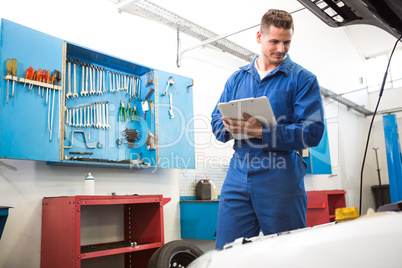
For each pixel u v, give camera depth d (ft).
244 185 5.44
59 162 9.05
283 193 5.29
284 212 5.27
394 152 12.07
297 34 17.35
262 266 1.85
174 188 12.44
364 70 24.89
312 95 5.50
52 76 8.91
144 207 10.48
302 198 5.49
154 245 9.72
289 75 5.68
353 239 1.69
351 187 21.03
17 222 8.57
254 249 2.00
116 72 11.33
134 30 11.84
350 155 21.31
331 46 20.80
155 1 12.01
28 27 8.69
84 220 9.95
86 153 9.93
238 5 15.30
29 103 8.45
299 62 17.40
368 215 2.10
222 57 15.33
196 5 13.52
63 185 9.56
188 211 12.21
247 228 5.50
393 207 2.70
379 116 22.39
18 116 8.23
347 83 22.11
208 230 11.55
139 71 11.82
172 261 8.14
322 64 19.61
